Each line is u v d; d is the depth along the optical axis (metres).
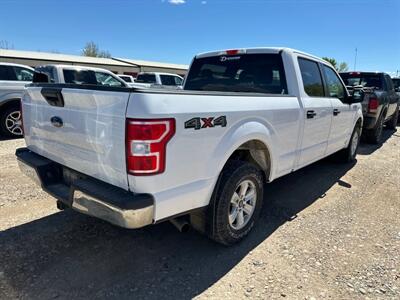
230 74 4.12
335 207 3.97
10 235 3.08
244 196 3.03
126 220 2.09
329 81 4.61
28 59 27.06
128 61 37.25
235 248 2.98
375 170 5.65
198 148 2.36
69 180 2.79
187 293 2.37
